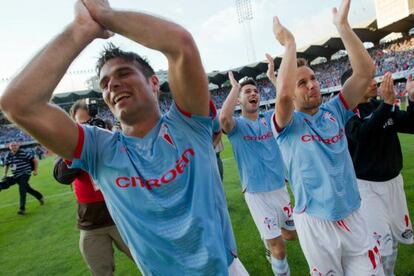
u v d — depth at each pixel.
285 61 2.13
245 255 3.90
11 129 41.62
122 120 1.39
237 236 4.52
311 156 2.29
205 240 1.30
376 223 2.78
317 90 2.33
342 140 2.36
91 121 3.16
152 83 1.50
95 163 1.39
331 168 2.25
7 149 40.19
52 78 1.15
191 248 1.31
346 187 2.26
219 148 5.51
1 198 10.99
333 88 35.75
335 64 37.56
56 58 1.15
